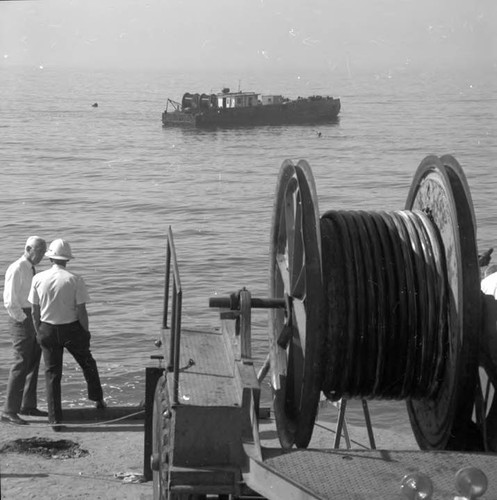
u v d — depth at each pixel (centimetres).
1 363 2370
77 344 1160
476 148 10144
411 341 798
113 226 5281
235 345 819
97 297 3462
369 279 795
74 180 7638
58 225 5319
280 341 852
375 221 821
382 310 792
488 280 812
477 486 565
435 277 801
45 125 13812
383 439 1166
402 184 7219
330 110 13012
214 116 12400
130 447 1090
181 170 8462
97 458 1049
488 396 809
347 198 6594
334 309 790
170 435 713
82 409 1205
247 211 5856
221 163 9056
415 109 17150
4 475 984
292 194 888
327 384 804
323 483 626
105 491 935
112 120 14712
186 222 5434
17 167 8662
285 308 845
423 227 818
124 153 10006
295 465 657
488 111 16550
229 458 700
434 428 823
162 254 4366
